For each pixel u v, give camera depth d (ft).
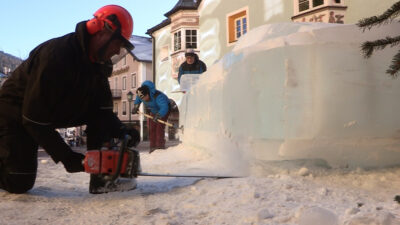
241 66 11.37
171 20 68.74
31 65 7.69
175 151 21.20
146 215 6.76
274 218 6.15
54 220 6.59
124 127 8.83
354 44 9.69
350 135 9.70
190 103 21.52
